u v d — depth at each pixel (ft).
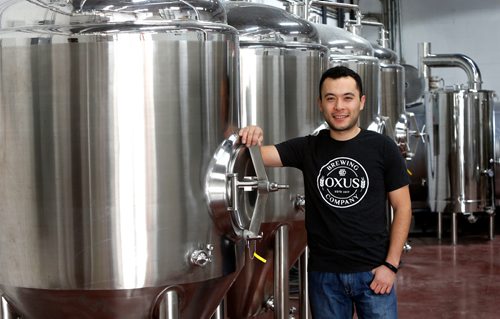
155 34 8.38
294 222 12.35
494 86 35.55
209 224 8.85
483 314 17.06
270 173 11.99
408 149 20.95
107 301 8.53
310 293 10.18
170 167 8.50
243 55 11.76
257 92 11.79
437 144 27.68
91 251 8.33
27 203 8.46
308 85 12.25
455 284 20.22
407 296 18.89
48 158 8.34
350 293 9.91
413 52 36.14
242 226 9.21
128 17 8.33
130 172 8.31
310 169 10.01
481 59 35.65
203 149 8.77
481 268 22.44
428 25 35.99
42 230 8.42
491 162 27.61
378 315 9.83
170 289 8.66
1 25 8.60
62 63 8.25
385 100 20.71
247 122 11.80
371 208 9.80
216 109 8.93
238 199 9.15
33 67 8.35
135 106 8.30
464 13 35.70
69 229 8.34
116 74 8.25
